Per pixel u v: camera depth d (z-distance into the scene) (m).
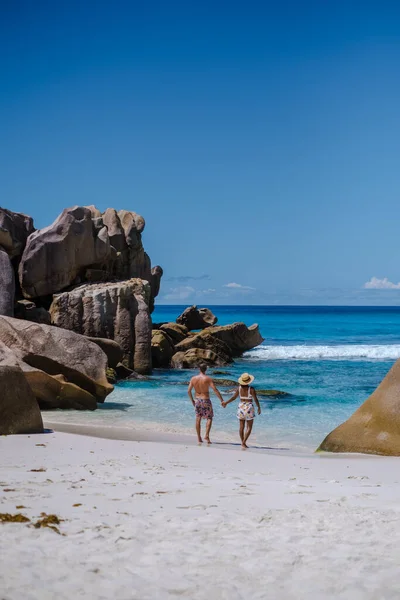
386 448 12.21
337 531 4.85
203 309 45.31
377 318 114.44
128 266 37.09
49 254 31.17
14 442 11.52
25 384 13.23
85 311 29.66
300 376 29.28
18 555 4.03
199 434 13.54
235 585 3.64
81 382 19.38
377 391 13.20
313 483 7.85
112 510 5.54
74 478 7.55
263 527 4.98
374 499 6.46
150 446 11.83
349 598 3.45
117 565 3.95
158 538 4.57
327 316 125.94
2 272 28.92
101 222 34.53
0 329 19.31
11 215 33.62
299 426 16.52
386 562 4.04
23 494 6.12
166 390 23.75
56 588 3.50
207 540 4.55
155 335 33.50
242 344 39.72
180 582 3.68
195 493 6.60
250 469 9.53
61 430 14.55
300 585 3.64
